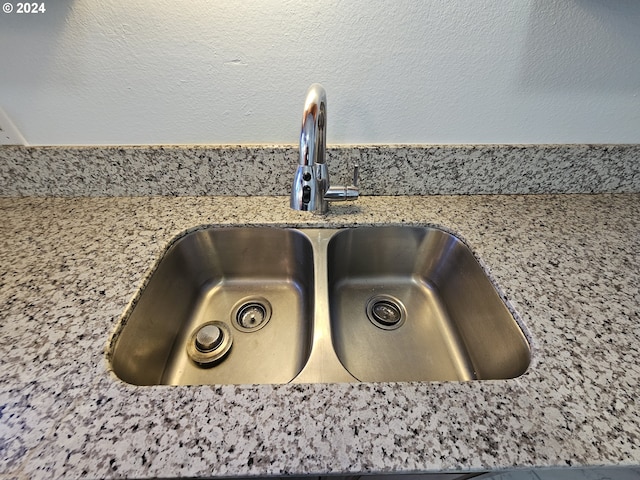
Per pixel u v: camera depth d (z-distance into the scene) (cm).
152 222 75
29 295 57
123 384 44
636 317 54
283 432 39
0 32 62
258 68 68
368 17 63
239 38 64
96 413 41
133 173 79
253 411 41
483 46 66
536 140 79
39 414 41
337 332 75
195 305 78
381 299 83
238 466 36
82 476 35
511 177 82
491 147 78
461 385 44
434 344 74
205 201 82
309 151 60
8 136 74
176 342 70
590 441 39
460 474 43
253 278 84
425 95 71
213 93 70
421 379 67
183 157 77
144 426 40
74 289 58
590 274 62
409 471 36
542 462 37
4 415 40
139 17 62
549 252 67
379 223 76
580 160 80
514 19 63
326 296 65
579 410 41
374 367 69
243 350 71
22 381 44
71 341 50
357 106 73
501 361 58
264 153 77
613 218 77
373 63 67
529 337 51
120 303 56
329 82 69
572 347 49
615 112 74
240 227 76
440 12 62
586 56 67
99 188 81
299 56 66
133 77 68
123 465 36
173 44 65
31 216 76
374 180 82
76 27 62
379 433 39
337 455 37
